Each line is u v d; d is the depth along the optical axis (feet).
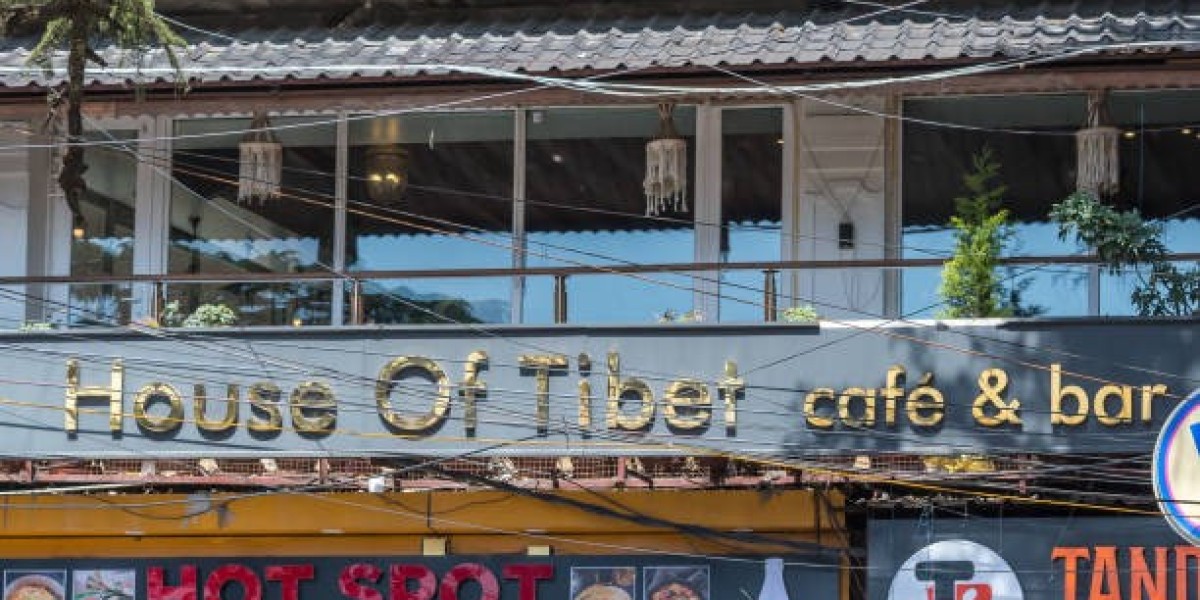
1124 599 69.62
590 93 73.15
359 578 75.92
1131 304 74.18
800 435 70.49
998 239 73.46
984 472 69.36
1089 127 74.79
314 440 72.69
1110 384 68.85
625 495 74.08
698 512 73.72
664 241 78.84
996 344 69.67
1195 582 69.10
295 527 75.92
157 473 74.33
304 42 78.28
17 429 73.77
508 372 72.13
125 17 71.10
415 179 80.43
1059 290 75.46
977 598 70.74
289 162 80.94
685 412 71.10
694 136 78.89
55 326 77.56
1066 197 76.33
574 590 74.74
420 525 75.36
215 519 76.33
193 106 74.13
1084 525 70.03
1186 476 67.62
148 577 76.79
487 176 80.02
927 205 77.51
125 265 81.20
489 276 76.84
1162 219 76.13
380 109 73.61
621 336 71.72
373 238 80.43
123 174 81.35
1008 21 73.92
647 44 74.13
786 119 78.48
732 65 71.46
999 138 77.25
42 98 75.10
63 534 77.15
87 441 73.51
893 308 77.20
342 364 72.90
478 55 74.69
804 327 70.90
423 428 72.28
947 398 69.77
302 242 80.69
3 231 81.20
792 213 78.18
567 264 79.20
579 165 79.61
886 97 77.15
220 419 73.10
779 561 73.46
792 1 78.59
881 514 72.79
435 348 72.54
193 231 81.20
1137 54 69.15
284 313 80.18
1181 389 68.44
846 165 78.02
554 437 71.61
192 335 73.56
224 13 81.56
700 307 78.13
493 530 74.95
